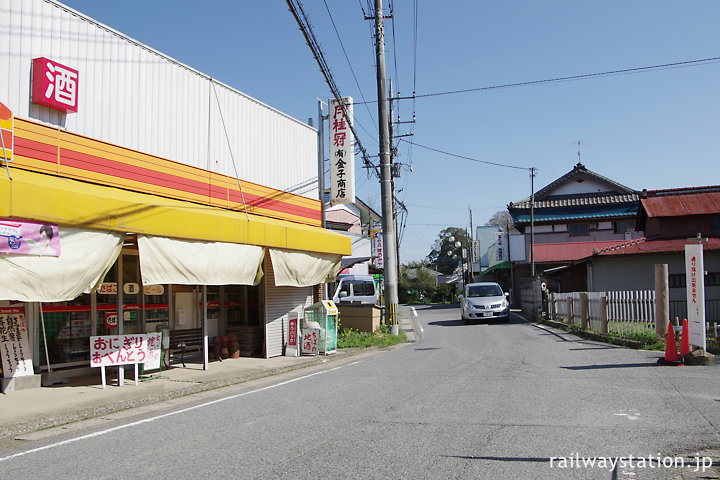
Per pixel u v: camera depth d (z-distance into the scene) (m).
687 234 25.61
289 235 13.45
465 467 4.84
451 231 92.44
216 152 12.99
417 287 69.75
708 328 13.10
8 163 8.44
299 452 5.43
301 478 4.66
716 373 9.28
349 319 20.52
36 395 8.73
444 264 92.00
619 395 7.69
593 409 6.91
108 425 7.18
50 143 9.16
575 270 33.53
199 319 13.36
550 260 38.12
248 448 5.65
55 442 6.28
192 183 12.10
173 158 11.79
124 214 9.07
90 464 5.29
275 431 6.34
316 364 13.23
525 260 39.41
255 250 12.30
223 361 13.04
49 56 9.31
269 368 11.92
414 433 6.03
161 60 11.63
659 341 12.98
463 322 26.55
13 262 7.53
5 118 8.34
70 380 10.09
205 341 11.77
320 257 14.94
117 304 10.81
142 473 4.94
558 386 8.56
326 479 4.62
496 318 25.19
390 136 26.42
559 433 5.86
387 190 20.44
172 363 12.42
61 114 9.47
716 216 25.52
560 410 6.91
